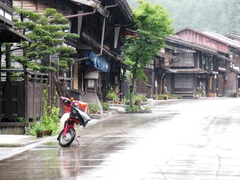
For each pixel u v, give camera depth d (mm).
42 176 11578
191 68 79750
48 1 31688
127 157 14391
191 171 11938
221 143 17984
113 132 22500
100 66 37750
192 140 18969
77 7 32594
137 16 41625
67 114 17766
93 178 11117
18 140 19000
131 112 39156
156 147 16766
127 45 42062
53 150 16500
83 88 36719
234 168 12383
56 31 26453
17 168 12898
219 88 96062
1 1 19984
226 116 33500
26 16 24562
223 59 95375
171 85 80188
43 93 24359
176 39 76750
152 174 11539
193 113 37125
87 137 20344
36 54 22938
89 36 38469
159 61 71250
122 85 55469
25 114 21953
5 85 22156
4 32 20047
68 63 29422
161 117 33000
